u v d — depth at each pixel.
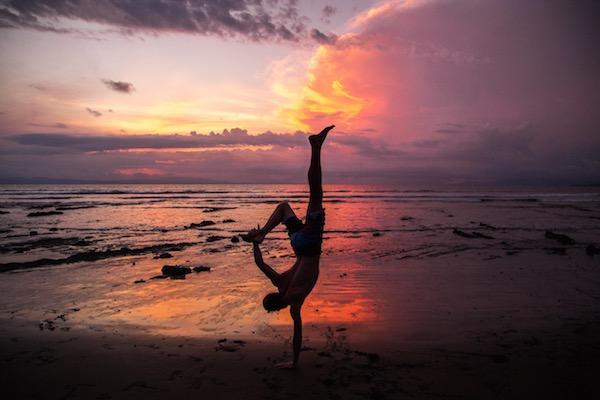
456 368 4.79
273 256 12.77
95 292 8.44
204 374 4.61
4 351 5.23
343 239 16.48
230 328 6.25
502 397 4.10
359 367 4.81
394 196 63.78
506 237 16.89
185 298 7.98
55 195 63.50
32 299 7.91
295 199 51.75
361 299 7.86
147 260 12.09
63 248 14.32
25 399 4.01
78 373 4.61
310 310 7.16
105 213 29.69
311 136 4.86
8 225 21.66
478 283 9.13
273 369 4.76
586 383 4.39
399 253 13.16
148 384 4.36
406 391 4.21
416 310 7.14
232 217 26.84
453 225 21.70
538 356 5.12
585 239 16.16
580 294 8.15
